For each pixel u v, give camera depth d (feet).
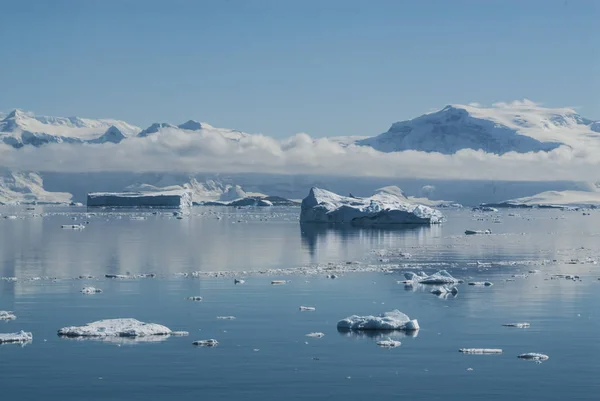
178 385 126.93
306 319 176.14
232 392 123.85
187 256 328.29
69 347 147.95
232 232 524.11
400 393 123.85
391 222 628.28
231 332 162.09
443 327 167.94
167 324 169.99
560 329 165.89
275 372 133.80
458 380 129.90
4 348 146.82
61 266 282.77
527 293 214.07
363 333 161.89
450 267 283.38
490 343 153.58
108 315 179.83
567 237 485.15
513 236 494.18
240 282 234.79
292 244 403.54
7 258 314.96
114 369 134.62
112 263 295.07
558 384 128.06
